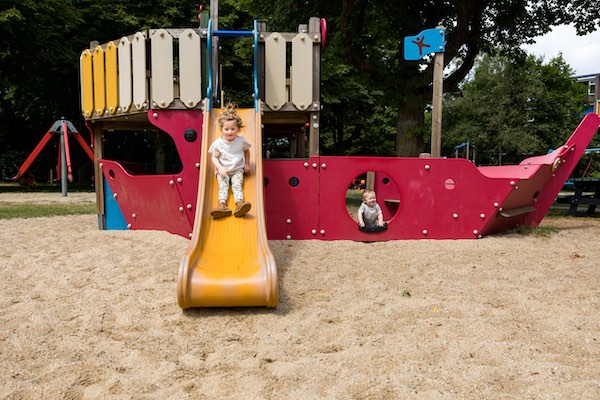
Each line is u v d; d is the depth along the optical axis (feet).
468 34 39.68
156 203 20.88
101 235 20.54
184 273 11.28
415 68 40.83
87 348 9.70
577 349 9.25
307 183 19.79
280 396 7.70
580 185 33.45
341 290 13.19
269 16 47.80
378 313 11.43
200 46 19.79
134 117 21.85
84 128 84.74
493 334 10.01
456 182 19.97
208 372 8.68
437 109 22.34
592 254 17.43
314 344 9.82
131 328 10.77
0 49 60.70
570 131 119.44
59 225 25.12
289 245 18.54
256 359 9.12
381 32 48.01
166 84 19.67
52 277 14.61
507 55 49.73
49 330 10.58
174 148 101.91
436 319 10.95
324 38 20.13
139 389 8.05
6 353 9.40
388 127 111.14
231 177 15.88
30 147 106.11
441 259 16.56
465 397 7.47
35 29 58.44
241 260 12.83
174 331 10.61
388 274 14.73
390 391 7.73
